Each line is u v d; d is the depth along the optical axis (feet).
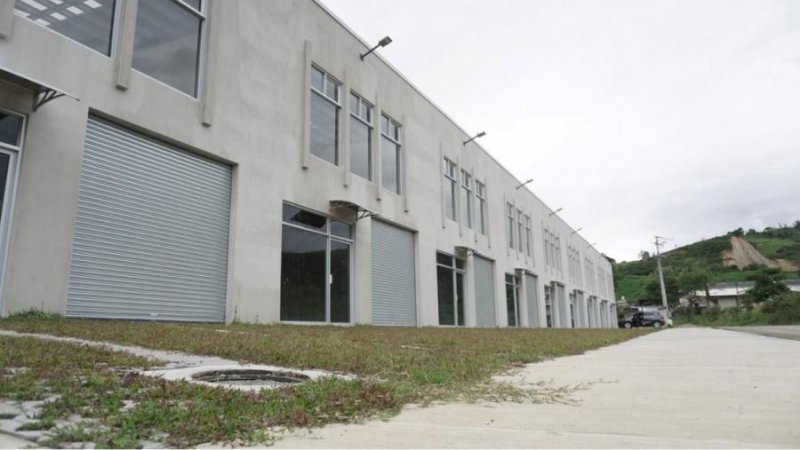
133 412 9.35
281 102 43.21
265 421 9.62
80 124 28.27
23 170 25.77
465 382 15.52
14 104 25.49
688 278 224.33
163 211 33.37
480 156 87.51
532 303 105.81
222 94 37.47
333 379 13.92
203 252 35.86
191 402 10.53
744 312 176.35
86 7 29.60
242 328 31.65
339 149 51.16
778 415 10.58
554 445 8.19
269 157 41.24
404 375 16.30
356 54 55.31
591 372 18.78
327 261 47.44
